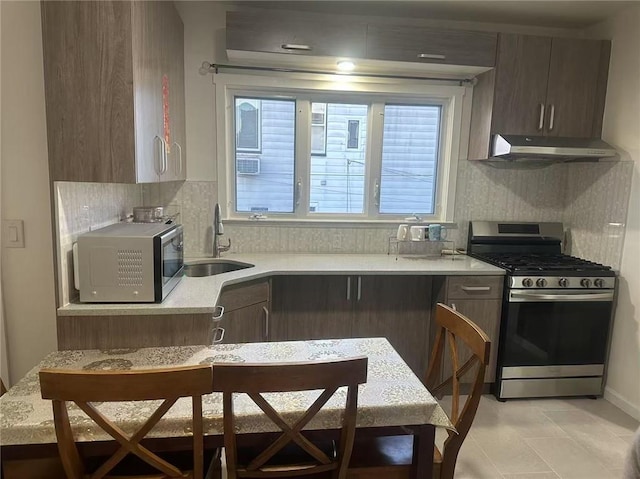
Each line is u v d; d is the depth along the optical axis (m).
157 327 1.86
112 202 2.33
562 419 2.63
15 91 1.77
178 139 2.61
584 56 2.86
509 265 2.80
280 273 2.60
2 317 1.89
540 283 2.72
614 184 2.82
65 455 1.12
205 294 2.03
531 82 2.84
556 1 2.63
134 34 1.72
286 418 1.24
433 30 2.70
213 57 2.83
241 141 3.03
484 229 3.22
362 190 3.20
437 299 2.92
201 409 1.12
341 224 3.12
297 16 2.86
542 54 2.82
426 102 3.14
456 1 2.66
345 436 1.22
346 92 3.01
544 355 2.82
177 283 2.20
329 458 1.34
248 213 3.11
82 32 1.69
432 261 2.95
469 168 3.20
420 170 3.23
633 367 2.68
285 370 1.11
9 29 1.73
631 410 2.68
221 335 2.13
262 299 2.64
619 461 2.23
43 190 1.84
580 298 2.76
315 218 3.18
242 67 2.84
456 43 2.73
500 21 3.00
